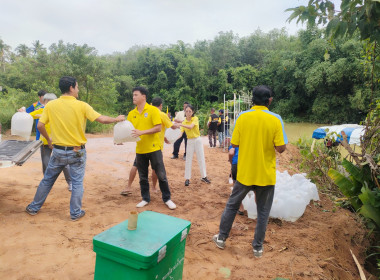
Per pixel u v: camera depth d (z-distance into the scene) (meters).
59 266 2.89
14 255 3.02
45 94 5.26
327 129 7.04
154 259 1.77
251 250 3.52
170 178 6.95
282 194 4.62
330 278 3.13
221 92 44.25
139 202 4.95
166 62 48.78
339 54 33.81
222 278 2.93
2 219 3.80
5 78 36.03
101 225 3.89
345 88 34.22
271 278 2.96
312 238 3.93
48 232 3.56
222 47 50.97
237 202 3.38
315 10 3.08
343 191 4.99
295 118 39.44
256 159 3.19
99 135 16.34
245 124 3.24
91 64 20.56
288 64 38.16
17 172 6.36
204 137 17.78
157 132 4.38
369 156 4.64
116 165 7.94
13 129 4.39
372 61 5.31
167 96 45.88
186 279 2.86
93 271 2.85
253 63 53.22
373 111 5.48
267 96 3.30
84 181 6.09
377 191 4.41
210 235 3.84
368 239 4.50
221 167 8.59
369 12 2.84
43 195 4.04
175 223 2.22
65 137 3.81
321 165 6.70
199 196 5.54
